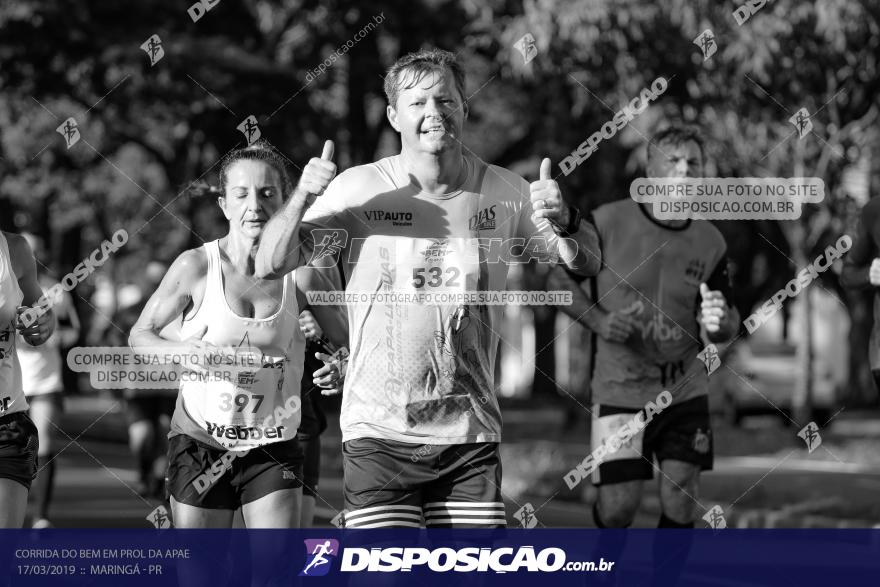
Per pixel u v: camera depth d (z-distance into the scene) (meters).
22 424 10.75
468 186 9.82
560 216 9.52
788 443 35.25
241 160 10.40
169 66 35.47
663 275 13.41
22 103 42.28
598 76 28.44
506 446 33.94
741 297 51.06
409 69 9.63
